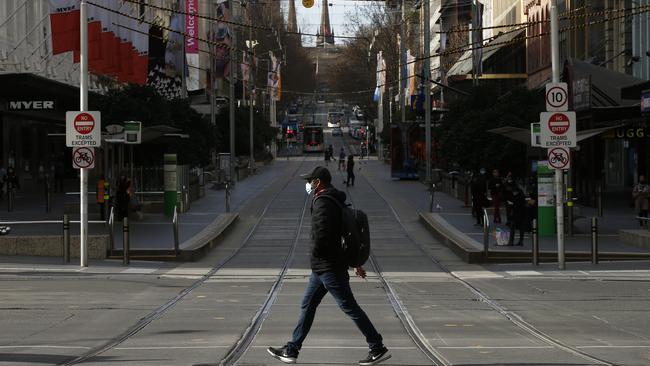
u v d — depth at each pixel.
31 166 64.06
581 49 57.56
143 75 45.34
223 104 90.31
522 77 72.56
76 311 16.11
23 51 47.16
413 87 77.00
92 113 23.94
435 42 106.62
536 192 31.78
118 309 16.42
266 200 51.59
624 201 45.88
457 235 31.83
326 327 14.31
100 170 37.91
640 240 27.50
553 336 13.41
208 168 71.88
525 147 42.38
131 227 34.88
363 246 10.76
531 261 25.92
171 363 11.11
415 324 14.70
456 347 12.40
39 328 14.24
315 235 10.61
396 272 24.09
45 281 21.00
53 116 61.72
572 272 22.92
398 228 37.78
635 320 15.05
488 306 16.98
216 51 69.31
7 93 51.69
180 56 57.44
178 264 26.00
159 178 43.78
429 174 63.09
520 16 76.31
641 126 36.94
